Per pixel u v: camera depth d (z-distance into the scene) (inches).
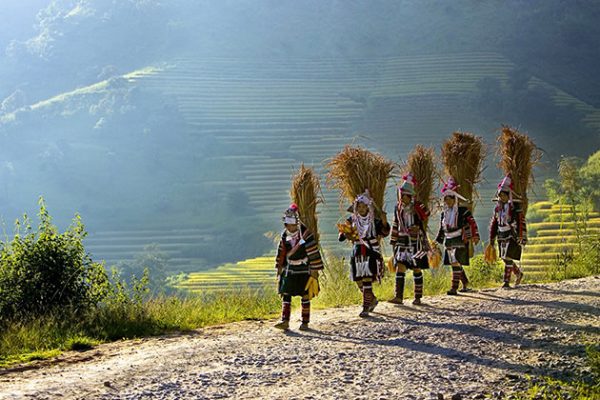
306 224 643.5
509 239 839.1
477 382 458.9
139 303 725.3
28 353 565.9
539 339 562.3
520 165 845.2
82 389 438.3
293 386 444.8
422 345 551.2
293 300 860.6
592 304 698.8
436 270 988.6
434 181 789.2
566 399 429.1
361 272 676.7
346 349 540.1
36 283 719.7
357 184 690.8
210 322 703.1
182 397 421.4
